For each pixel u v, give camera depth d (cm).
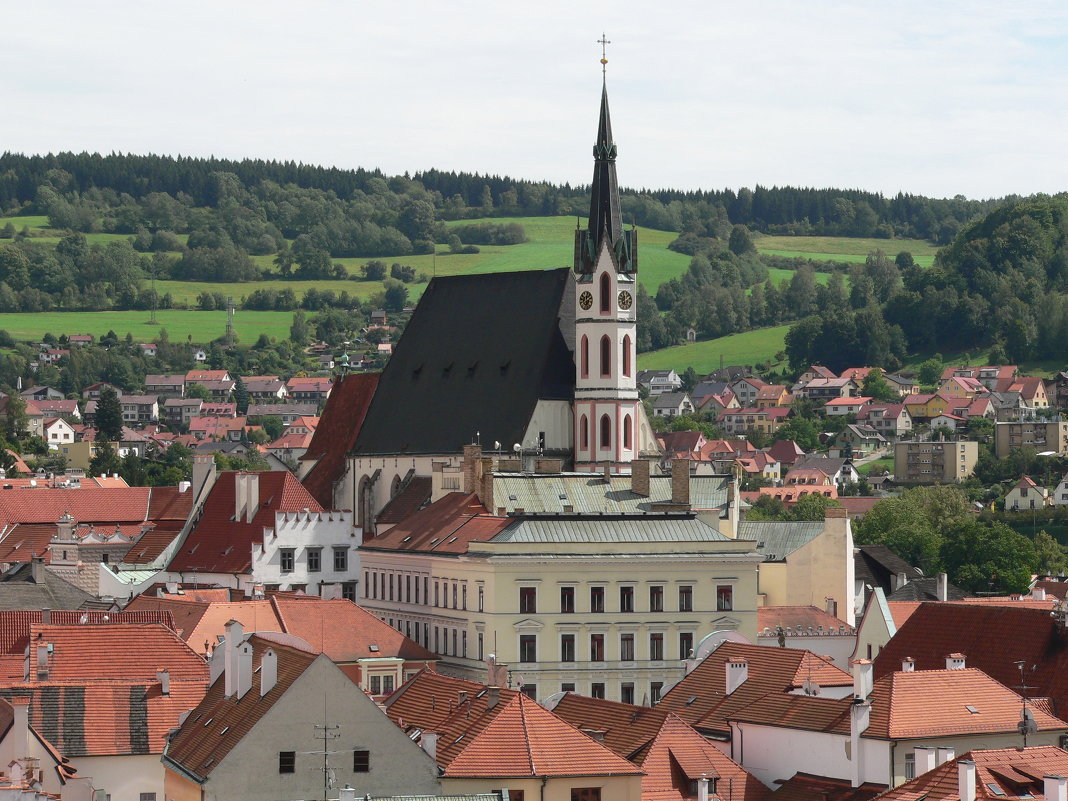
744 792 18088
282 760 16288
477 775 16675
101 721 18612
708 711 19988
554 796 16812
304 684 16375
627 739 18838
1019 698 18962
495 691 17888
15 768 16275
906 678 18825
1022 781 15625
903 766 18088
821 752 18475
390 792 16425
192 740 17562
